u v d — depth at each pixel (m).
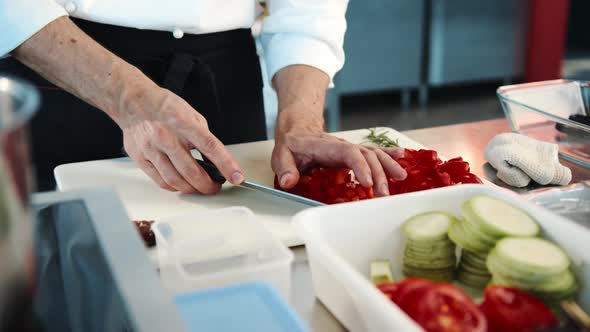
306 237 0.57
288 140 0.97
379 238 0.64
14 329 0.34
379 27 3.62
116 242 0.45
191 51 1.19
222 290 0.48
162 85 1.16
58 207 0.50
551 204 0.77
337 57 1.21
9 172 0.32
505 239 0.57
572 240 0.57
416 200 0.65
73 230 0.49
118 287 0.40
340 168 0.93
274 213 0.88
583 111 1.17
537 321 0.50
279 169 0.94
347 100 4.07
